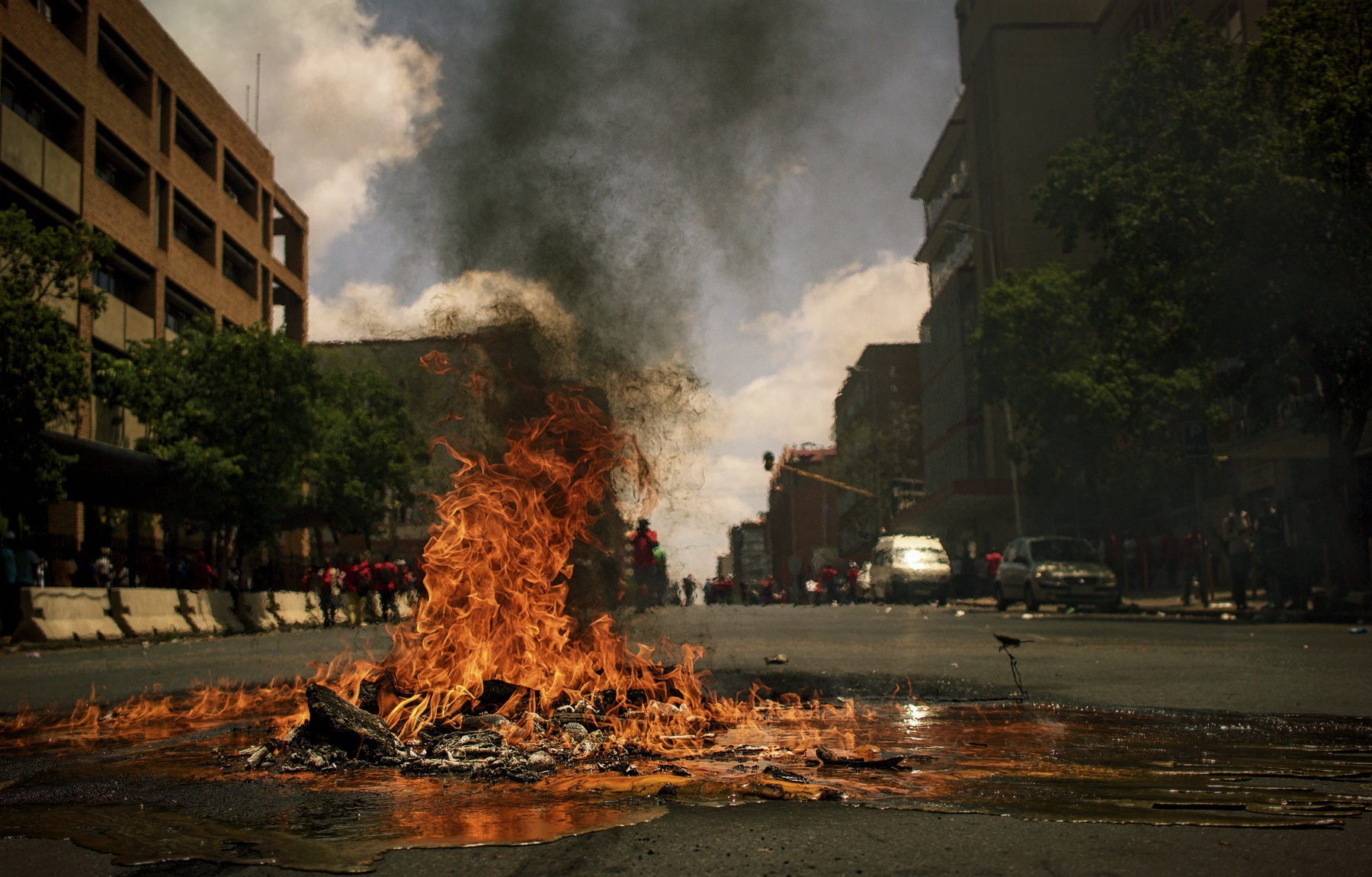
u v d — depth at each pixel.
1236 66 20.58
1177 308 22.47
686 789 3.97
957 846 3.17
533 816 3.57
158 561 27.95
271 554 37.56
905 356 79.50
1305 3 19.23
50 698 8.69
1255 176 18.84
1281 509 29.12
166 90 40.53
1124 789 3.95
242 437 30.48
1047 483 34.94
